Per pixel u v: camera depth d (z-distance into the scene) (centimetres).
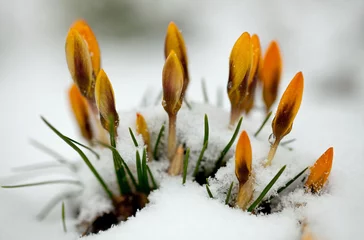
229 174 40
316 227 37
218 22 94
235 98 40
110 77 72
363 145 43
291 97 38
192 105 44
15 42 88
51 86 70
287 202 39
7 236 42
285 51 84
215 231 38
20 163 50
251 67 40
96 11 99
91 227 42
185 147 42
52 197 46
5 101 65
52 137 54
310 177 38
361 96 69
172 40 40
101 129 42
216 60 78
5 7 99
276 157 40
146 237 38
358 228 37
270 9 96
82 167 43
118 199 42
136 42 91
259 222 38
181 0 100
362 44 84
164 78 39
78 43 39
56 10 99
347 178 39
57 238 42
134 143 40
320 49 84
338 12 94
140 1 97
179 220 38
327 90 72
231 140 40
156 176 41
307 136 45
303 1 99
